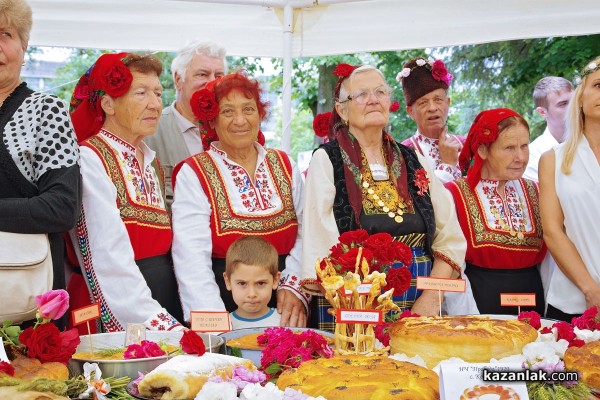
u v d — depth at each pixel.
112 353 2.15
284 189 3.15
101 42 4.08
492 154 3.24
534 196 3.34
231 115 3.04
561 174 3.14
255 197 3.06
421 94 4.19
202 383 1.75
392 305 2.19
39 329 1.92
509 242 3.21
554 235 3.11
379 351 2.12
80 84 2.99
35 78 13.73
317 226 2.91
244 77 3.09
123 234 2.71
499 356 1.93
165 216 2.96
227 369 1.83
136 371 1.91
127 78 2.83
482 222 3.22
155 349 2.00
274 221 3.05
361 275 2.24
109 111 2.90
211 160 3.08
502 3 4.08
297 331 2.33
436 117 4.20
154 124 2.92
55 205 2.40
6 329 1.98
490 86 10.32
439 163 4.21
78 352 2.20
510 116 3.24
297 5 4.19
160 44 4.16
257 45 4.27
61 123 2.54
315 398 1.58
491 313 3.19
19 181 2.47
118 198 2.79
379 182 3.02
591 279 3.02
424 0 4.14
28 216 2.34
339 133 3.09
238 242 2.93
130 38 4.12
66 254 2.90
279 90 11.51
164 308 2.85
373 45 4.22
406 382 1.66
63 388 1.65
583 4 4.00
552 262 3.26
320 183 2.95
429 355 1.97
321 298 2.93
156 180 3.01
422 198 3.04
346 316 2.11
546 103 4.93
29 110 2.52
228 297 3.01
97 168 2.77
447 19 4.14
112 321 2.68
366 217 2.93
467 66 10.43
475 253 3.20
